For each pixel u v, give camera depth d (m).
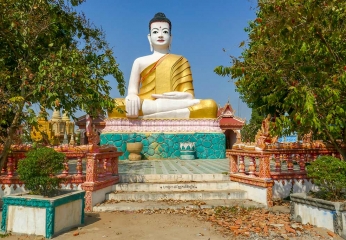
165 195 9.04
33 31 8.18
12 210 6.49
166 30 20.11
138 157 16.66
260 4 6.52
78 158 8.99
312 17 6.09
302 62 7.39
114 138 17.20
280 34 6.45
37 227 6.26
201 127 18.27
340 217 6.21
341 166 6.54
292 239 6.06
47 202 6.19
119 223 7.13
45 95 7.71
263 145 8.98
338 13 6.41
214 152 18.02
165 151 17.48
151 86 19.27
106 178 9.32
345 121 7.34
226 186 9.80
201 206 8.47
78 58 8.32
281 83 7.65
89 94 7.97
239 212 8.02
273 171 10.04
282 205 8.82
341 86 6.62
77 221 6.98
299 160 10.14
